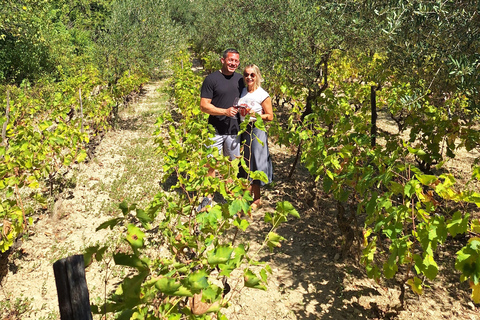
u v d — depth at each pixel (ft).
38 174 14.93
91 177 19.94
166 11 34.12
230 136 14.66
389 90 23.26
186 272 5.55
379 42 15.17
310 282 11.64
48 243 13.76
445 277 11.64
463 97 17.48
